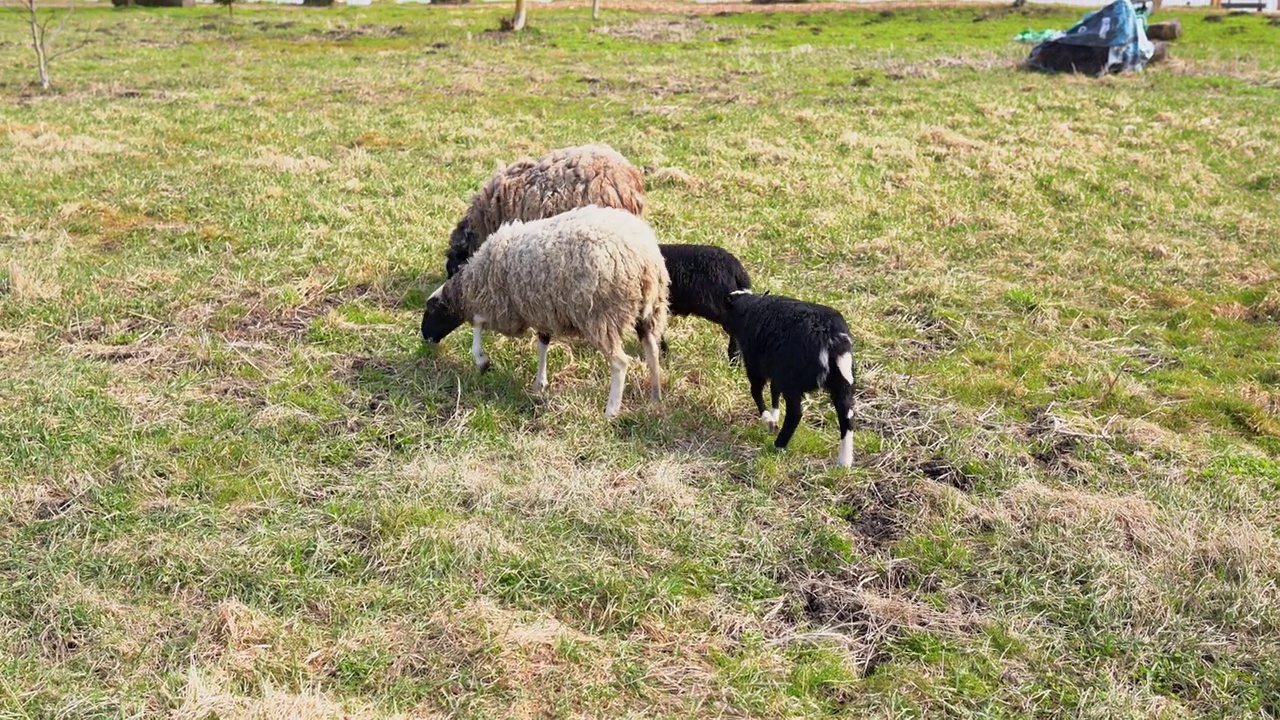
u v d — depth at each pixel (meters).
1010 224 11.23
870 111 16.62
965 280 9.50
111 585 4.85
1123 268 9.93
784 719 4.19
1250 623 4.76
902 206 11.90
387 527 5.30
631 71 21.22
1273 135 15.29
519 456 6.16
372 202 11.65
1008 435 6.51
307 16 34.41
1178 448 6.36
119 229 10.49
